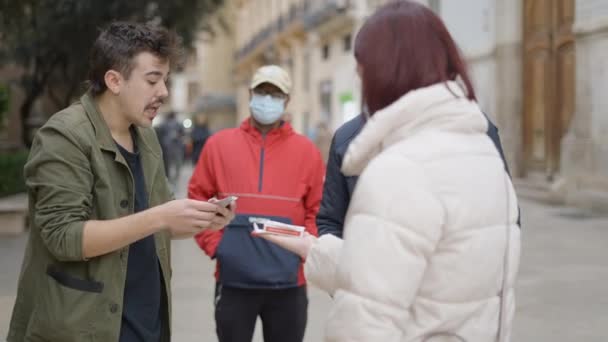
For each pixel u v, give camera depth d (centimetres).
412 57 173
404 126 169
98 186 221
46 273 219
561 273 694
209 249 343
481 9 1506
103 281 217
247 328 346
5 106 966
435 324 165
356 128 266
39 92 1650
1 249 856
